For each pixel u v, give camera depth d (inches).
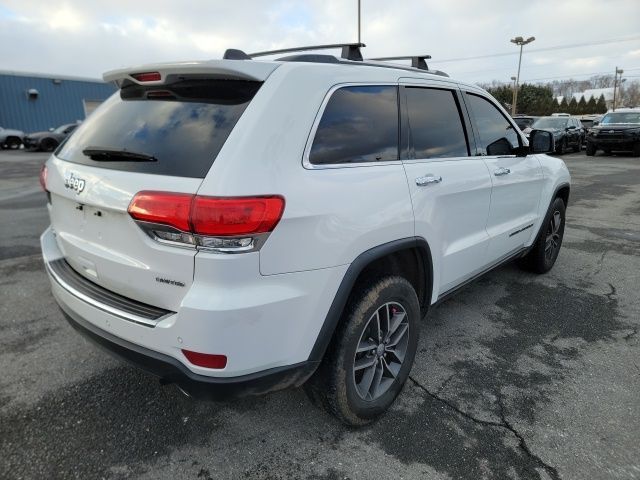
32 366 117.0
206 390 74.0
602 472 85.9
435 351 128.6
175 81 87.4
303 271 77.1
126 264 79.0
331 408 91.3
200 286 71.1
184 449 90.5
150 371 78.6
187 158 74.6
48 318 143.7
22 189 411.8
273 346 76.1
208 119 78.7
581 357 126.2
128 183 76.7
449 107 121.5
